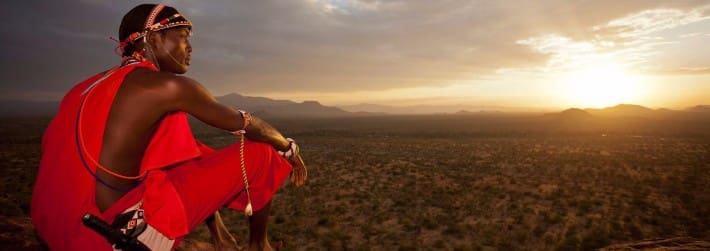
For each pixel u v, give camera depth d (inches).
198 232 478.6
